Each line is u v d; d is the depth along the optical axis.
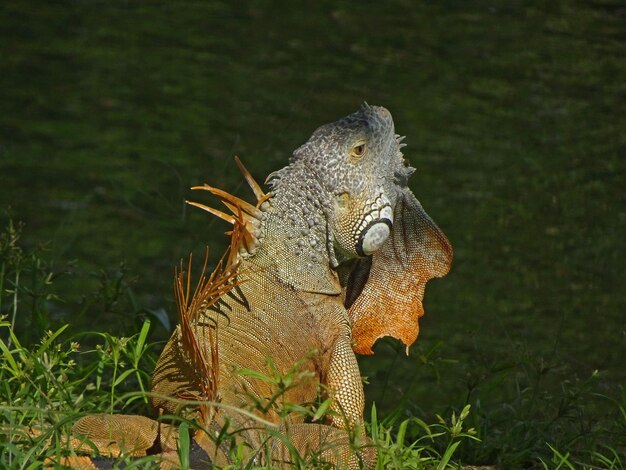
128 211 23.09
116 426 7.38
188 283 8.09
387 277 9.78
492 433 10.64
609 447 9.74
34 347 9.20
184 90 28.95
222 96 28.47
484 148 25.94
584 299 19.72
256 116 27.33
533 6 35.00
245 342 8.27
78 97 28.36
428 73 29.94
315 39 32.28
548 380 14.52
